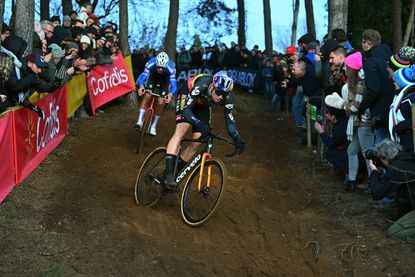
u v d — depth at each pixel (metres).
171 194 5.29
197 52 14.10
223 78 4.29
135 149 7.00
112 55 9.35
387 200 4.73
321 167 6.24
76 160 6.03
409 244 4.05
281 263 3.96
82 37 7.77
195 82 4.59
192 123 4.40
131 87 9.94
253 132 8.91
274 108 12.51
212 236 4.37
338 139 5.31
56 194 4.76
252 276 3.73
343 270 3.83
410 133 4.23
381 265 3.82
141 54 12.94
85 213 4.39
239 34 18.34
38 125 5.35
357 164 5.16
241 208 5.03
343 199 5.04
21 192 4.68
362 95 4.85
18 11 6.09
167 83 6.90
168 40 10.82
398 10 12.22
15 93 4.82
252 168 6.43
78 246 3.84
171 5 10.75
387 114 4.67
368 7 13.95
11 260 3.56
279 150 7.44
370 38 5.03
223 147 7.59
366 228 4.40
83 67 7.04
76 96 7.66
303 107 7.46
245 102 12.88
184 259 3.87
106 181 5.43
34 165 5.19
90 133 7.47
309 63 6.84
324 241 4.25
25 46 5.20
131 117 8.98
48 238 3.89
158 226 4.41
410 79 4.27
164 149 4.89
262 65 14.25
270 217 4.80
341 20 6.50
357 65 4.87
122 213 4.54
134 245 3.93
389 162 4.12
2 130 4.26
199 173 4.52
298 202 5.25
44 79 5.61
